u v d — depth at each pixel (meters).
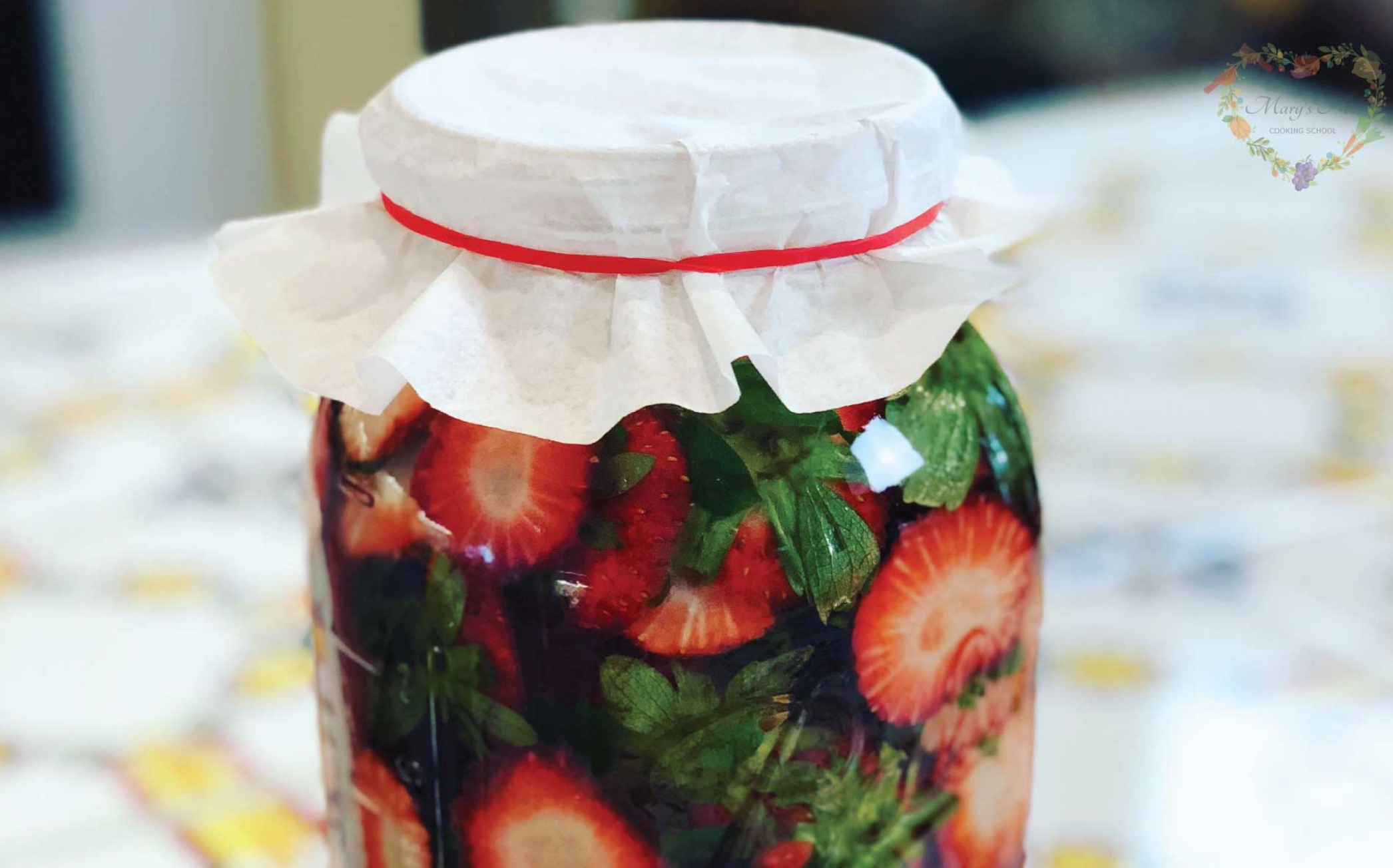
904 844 0.37
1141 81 1.26
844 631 0.34
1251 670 0.64
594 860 0.35
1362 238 1.08
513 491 0.33
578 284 0.33
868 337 0.34
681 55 0.42
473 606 0.33
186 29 1.21
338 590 0.37
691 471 0.33
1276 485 0.78
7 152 1.25
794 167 0.32
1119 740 0.60
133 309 0.98
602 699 0.33
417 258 0.35
